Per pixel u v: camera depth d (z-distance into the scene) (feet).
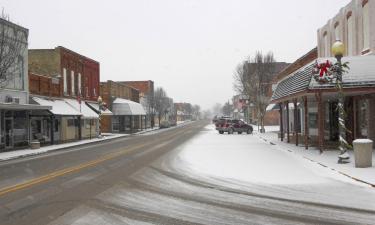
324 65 71.92
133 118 256.73
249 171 55.93
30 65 146.82
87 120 166.81
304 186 43.65
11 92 110.73
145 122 269.85
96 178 50.98
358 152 56.03
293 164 63.21
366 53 81.97
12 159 84.84
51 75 146.00
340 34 98.22
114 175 53.52
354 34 87.71
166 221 29.66
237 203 35.50
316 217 30.42
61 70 148.25
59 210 33.19
